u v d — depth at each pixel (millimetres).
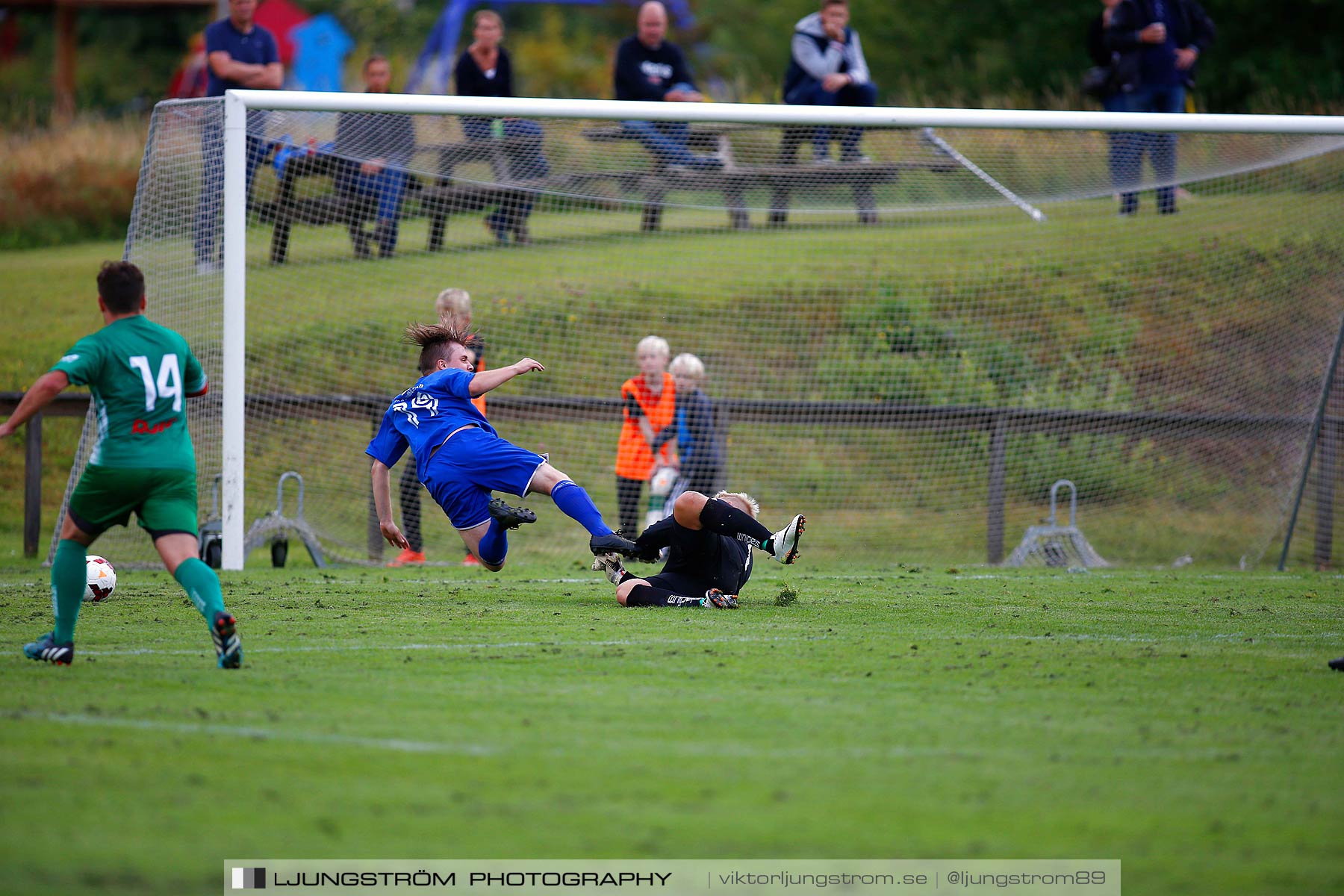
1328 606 28625
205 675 18562
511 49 130875
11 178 70750
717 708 16734
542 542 39844
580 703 16891
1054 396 48719
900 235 54406
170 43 130250
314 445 40625
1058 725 16062
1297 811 12688
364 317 46438
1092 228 55031
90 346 18250
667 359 38312
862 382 48656
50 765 13594
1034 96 88500
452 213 46188
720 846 11484
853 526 43500
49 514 43625
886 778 13570
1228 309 49906
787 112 38500
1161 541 42250
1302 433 42219
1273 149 44312
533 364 26234
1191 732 15789
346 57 121875
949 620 25359
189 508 18984
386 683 18109
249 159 40219
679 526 25953
